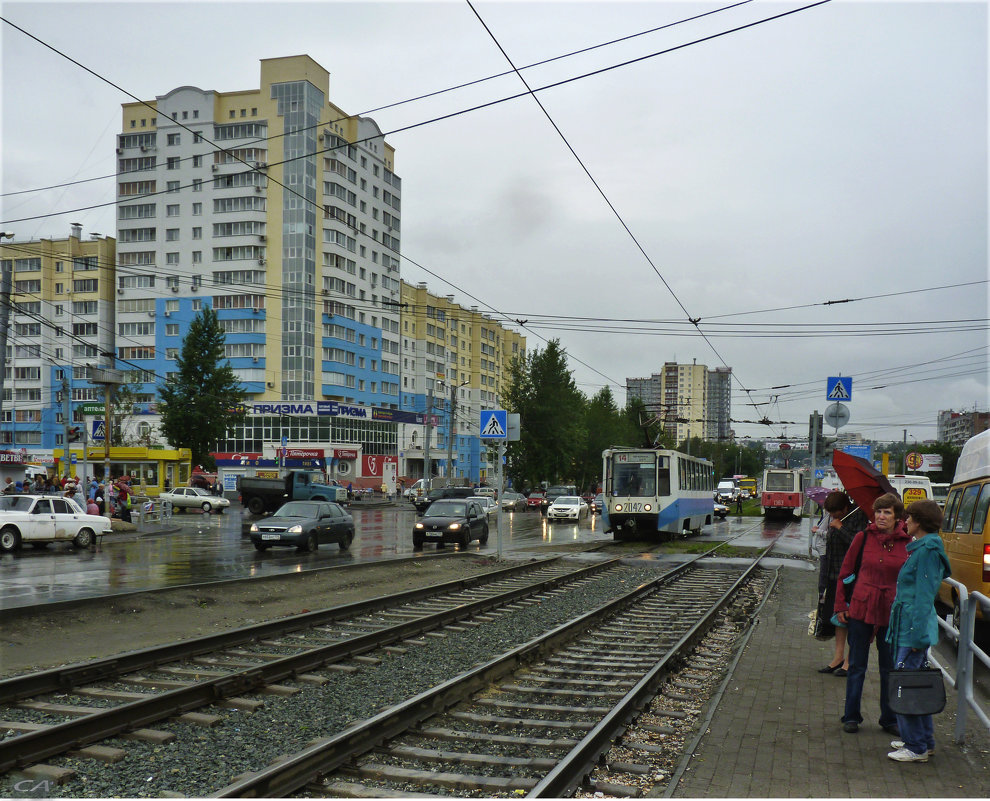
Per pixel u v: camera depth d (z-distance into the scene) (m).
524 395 73.69
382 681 8.62
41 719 7.00
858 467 8.25
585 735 6.52
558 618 13.16
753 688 8.05
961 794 5.17
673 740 6.65
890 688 5.75
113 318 86.19
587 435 77.50
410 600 14.51
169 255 80.56
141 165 81.38
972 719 7.08
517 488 74.88
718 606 13.91
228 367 56.25
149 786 5.52
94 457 49.97
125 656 8.70
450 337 105.44
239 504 58.16
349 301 82.56
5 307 28.69
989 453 10.84
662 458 29.92
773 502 51.91
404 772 5.69
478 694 7.99
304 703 7.64
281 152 78.00
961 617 6.51
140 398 80.06
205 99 79.50
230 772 5.80
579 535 36.09
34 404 86.25
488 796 5.39
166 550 24.78
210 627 11.75
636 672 9.09
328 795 5.37
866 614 6.46
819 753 6.01
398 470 89.50
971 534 10.79
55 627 10.90
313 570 17.39
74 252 85.69
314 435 77.06
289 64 78.12
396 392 92.75
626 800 5.33
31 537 23.05
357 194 84.62
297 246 77.69
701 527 37.12
